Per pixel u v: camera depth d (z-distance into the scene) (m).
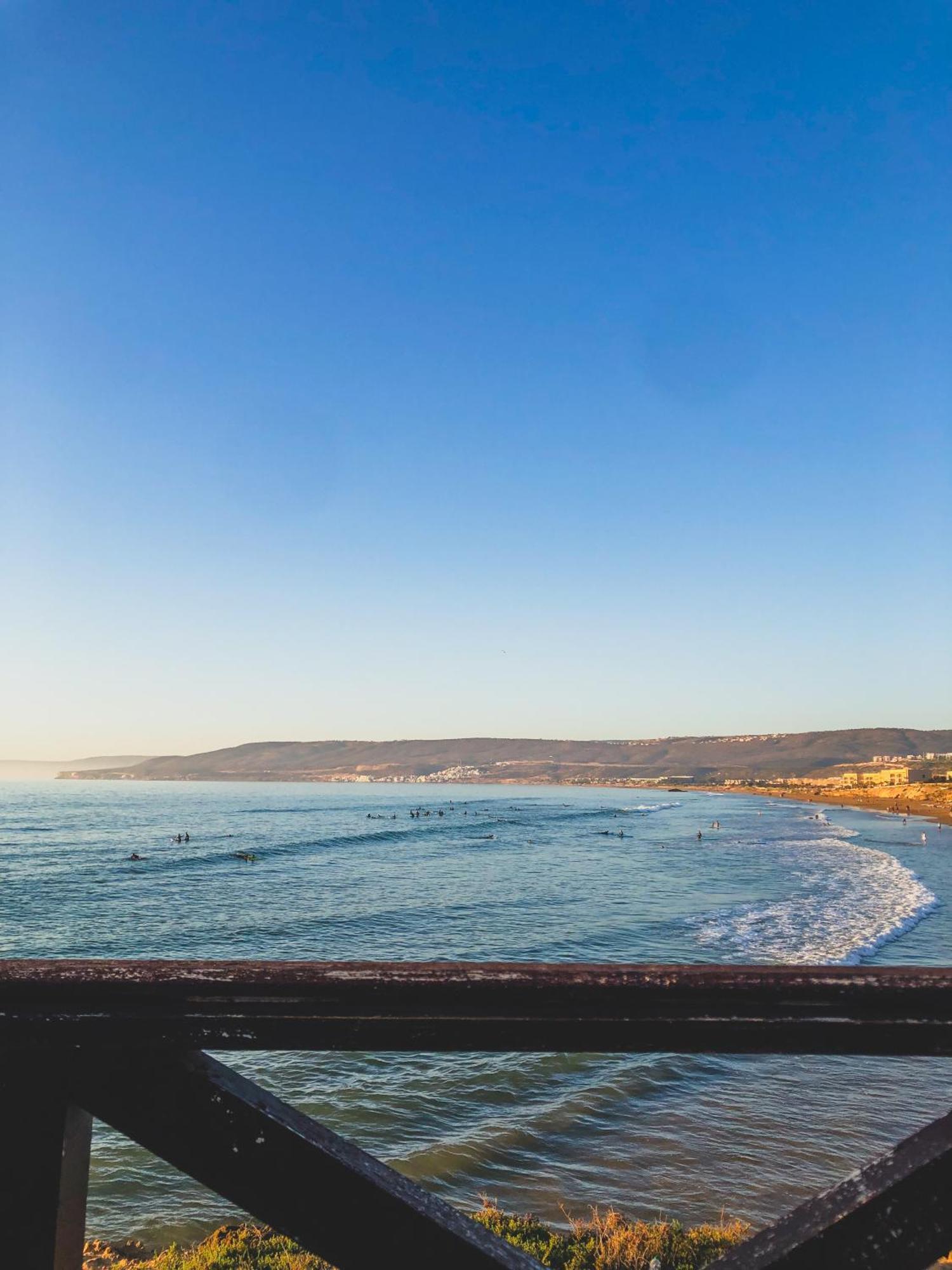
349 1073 12.76
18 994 1.21
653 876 44.44
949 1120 1.20
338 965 1.24
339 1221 1.12
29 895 38.00
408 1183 1.16
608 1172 9.37
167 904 34.91
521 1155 9.83
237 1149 1.15
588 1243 6.95
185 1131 1.16
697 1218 8.24
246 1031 1.20
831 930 25.62
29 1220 1.15
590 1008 1.20
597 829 90.12
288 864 52.62
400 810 131.12
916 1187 1.12
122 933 27.70
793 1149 9.97
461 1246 1.10
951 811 133.00
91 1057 1.19
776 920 27.83
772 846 67.75
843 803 173.25
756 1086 12.05
